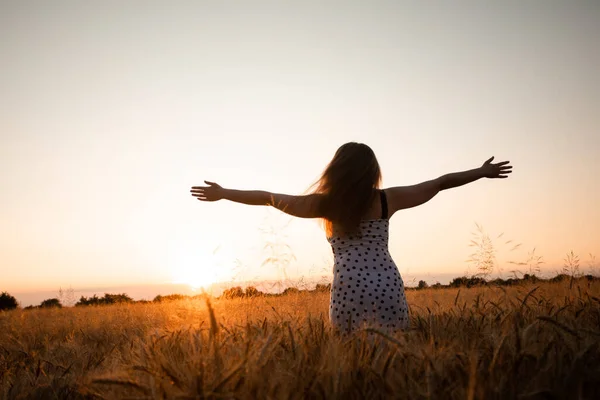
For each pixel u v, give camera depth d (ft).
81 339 21.76
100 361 12.72
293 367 7.48
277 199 12.21
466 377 6.74
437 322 11.78
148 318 27.63
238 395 6.60
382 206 12.39
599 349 7.87
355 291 11.76
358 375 7.06
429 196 12.83
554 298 16.34
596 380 6.29
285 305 17.99
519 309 11.16
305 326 10.88
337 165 12.10
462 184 13.08
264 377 7.27
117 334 22.27
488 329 9.90
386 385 6.68
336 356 7.48
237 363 7.40
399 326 11.75
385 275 11.97
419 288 33.22
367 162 12.14
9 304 104.63
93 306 56.18
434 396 6.25
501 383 6.37
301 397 6.62
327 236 12.91
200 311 17.97
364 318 11.38
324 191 12.16
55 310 49.03
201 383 6.47
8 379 11.64
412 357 7.86
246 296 19.61
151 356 9.20
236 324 12.16
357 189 11.90
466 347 8.68
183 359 8.95
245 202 12.34
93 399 9.42
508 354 7.50
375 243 12.27
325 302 19.24
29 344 19.39
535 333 8.45
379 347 8.07
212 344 8.01
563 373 6.60
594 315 11.34
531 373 7.00
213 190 12.30
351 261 12.08
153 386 6.79
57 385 10.59
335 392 6.42
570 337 8.13
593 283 20.08
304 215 12.21
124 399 6.60
